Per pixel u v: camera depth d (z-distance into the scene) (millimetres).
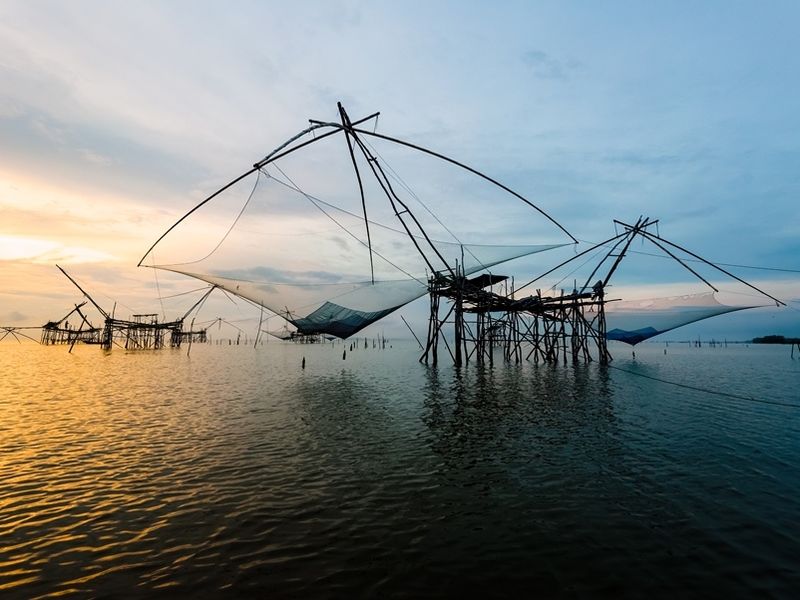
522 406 17703
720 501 7820
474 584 5383
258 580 5453
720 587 5250
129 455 10836
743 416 15539
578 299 34500
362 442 12141
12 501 7945
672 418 15188
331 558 5984
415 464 10141
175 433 13164
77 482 8922
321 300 24172
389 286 23312
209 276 20391
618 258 28047
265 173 11883
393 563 5863
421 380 27125
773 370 36531
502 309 34906
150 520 7160
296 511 7523
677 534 6602
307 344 130125
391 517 7289
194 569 5703
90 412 16453
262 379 28641
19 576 5535
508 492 8367
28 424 14273
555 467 9852
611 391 21781
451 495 8242
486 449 11375
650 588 5262
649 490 8391
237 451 11242
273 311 25172
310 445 11828
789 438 12328
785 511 7363
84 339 76750
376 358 53344
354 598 5102
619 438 12422
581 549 6199
